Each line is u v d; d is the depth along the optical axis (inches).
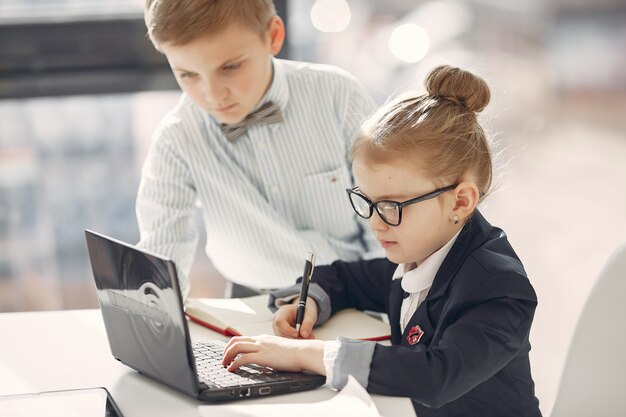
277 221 73.4
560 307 113.4
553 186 156.6
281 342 52.0
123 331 52.9
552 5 176.9
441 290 55.1
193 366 47.9
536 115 178.1
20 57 92.7
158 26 63.2
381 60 144.6
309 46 137.1
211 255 77.7
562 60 180.1
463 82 56.0
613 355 59.3
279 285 75.2
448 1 158.2
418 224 54.4
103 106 97.3
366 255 75.2
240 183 72.8
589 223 142.3
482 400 54.4
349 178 75.6
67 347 57.9
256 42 66.1
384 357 49.8
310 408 47.5
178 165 72.0
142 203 72.4
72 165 101.0
